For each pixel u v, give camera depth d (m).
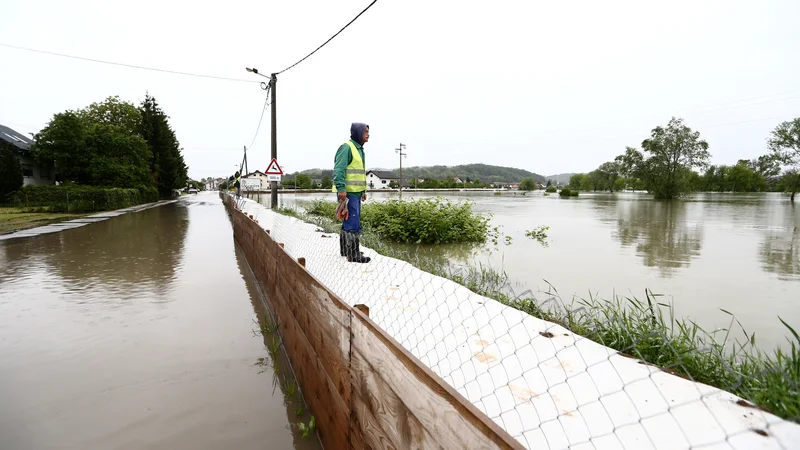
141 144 36.12
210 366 3.92
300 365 3.44
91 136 31.27
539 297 4.69
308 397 3.14
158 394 3.39
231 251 10.57
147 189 37.38
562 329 2.67
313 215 14.71
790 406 1.57
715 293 4.92
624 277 5.84
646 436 1.45
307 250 6.12
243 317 5.34
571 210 22.31
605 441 1.44
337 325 2.32
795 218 16.02
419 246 9.47
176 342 4.48
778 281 5.52
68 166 30.22
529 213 19.75
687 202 33.31
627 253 7.98
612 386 1.86
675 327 3.70
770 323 3.82
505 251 8.36
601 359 2.17
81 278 7.37
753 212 19.97
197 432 2.88
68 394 3.36
